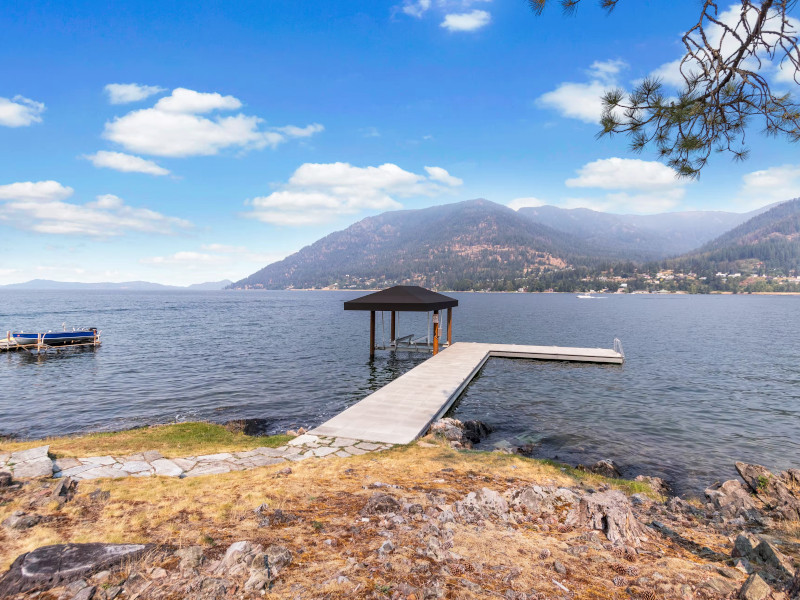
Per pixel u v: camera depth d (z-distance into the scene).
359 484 7.70
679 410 18.36
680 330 59.59
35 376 25.88
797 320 80.19
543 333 55.00
